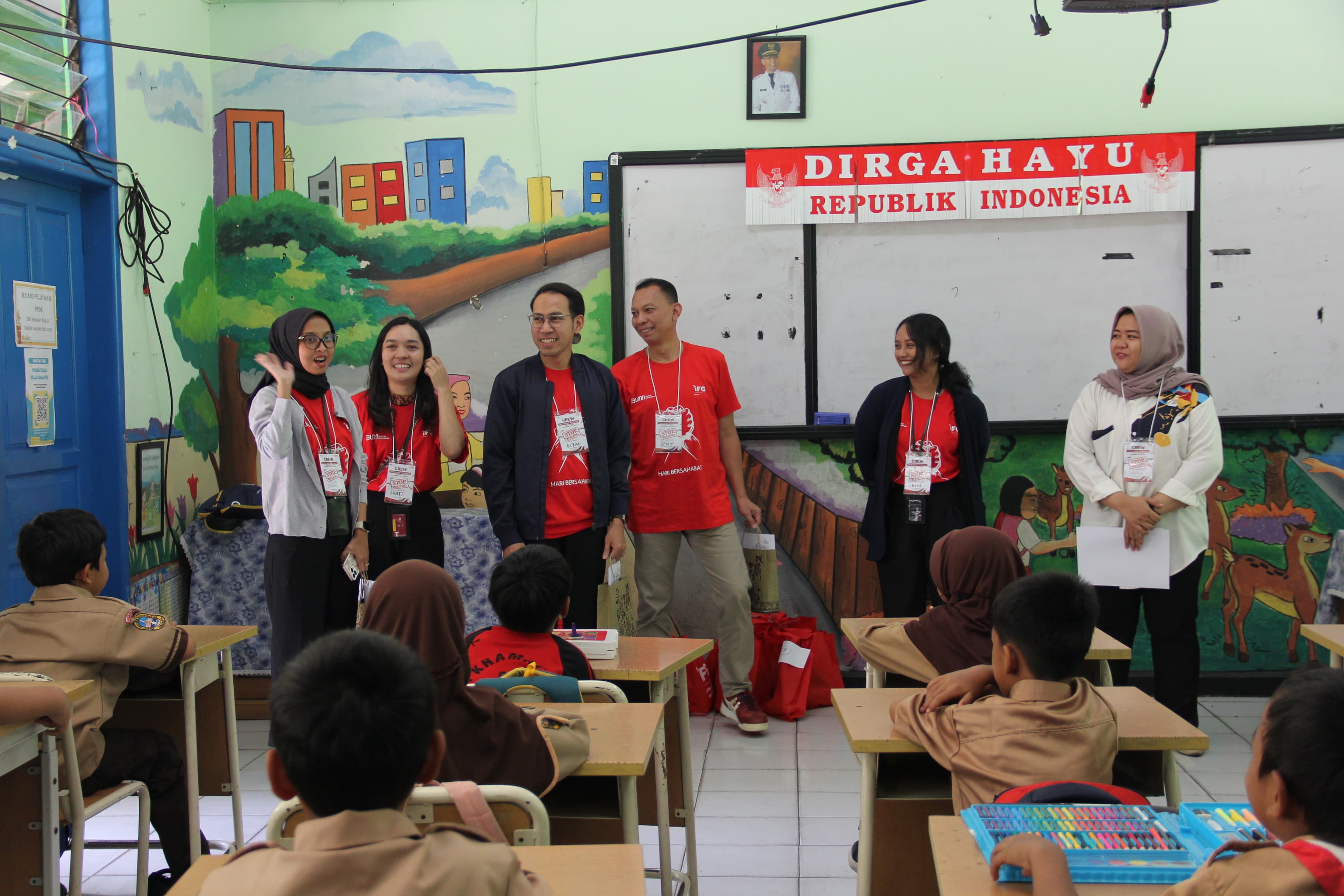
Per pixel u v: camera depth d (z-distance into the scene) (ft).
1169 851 4.23
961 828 4.84
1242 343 13.82
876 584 14.40
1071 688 5.74
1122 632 11.82
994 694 6.26
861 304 14.25
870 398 12.61
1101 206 13.85
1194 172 13.71
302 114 14.65
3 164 10.56
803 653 13.50
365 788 3.13
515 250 14.64
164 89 13.42
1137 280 13.91
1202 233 13.76
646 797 8.07
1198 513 11.62
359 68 13.26
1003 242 14.06
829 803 10.61
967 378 12.27
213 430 14.70
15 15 10.82
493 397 11.51
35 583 7.61
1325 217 13.64
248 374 14.84
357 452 11.08
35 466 11.06
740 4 14.30
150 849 9.71
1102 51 13.94
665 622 13.16
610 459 11.85
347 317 14.75
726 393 13.34
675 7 14.35
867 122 14.25
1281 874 3.31
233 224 14.75
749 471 14.58
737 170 14.28
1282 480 13.91
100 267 12.16
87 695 7.28
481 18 14.49
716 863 9.25
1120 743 6.13
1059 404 14.08
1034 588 5.74
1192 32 13.79
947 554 7.22
